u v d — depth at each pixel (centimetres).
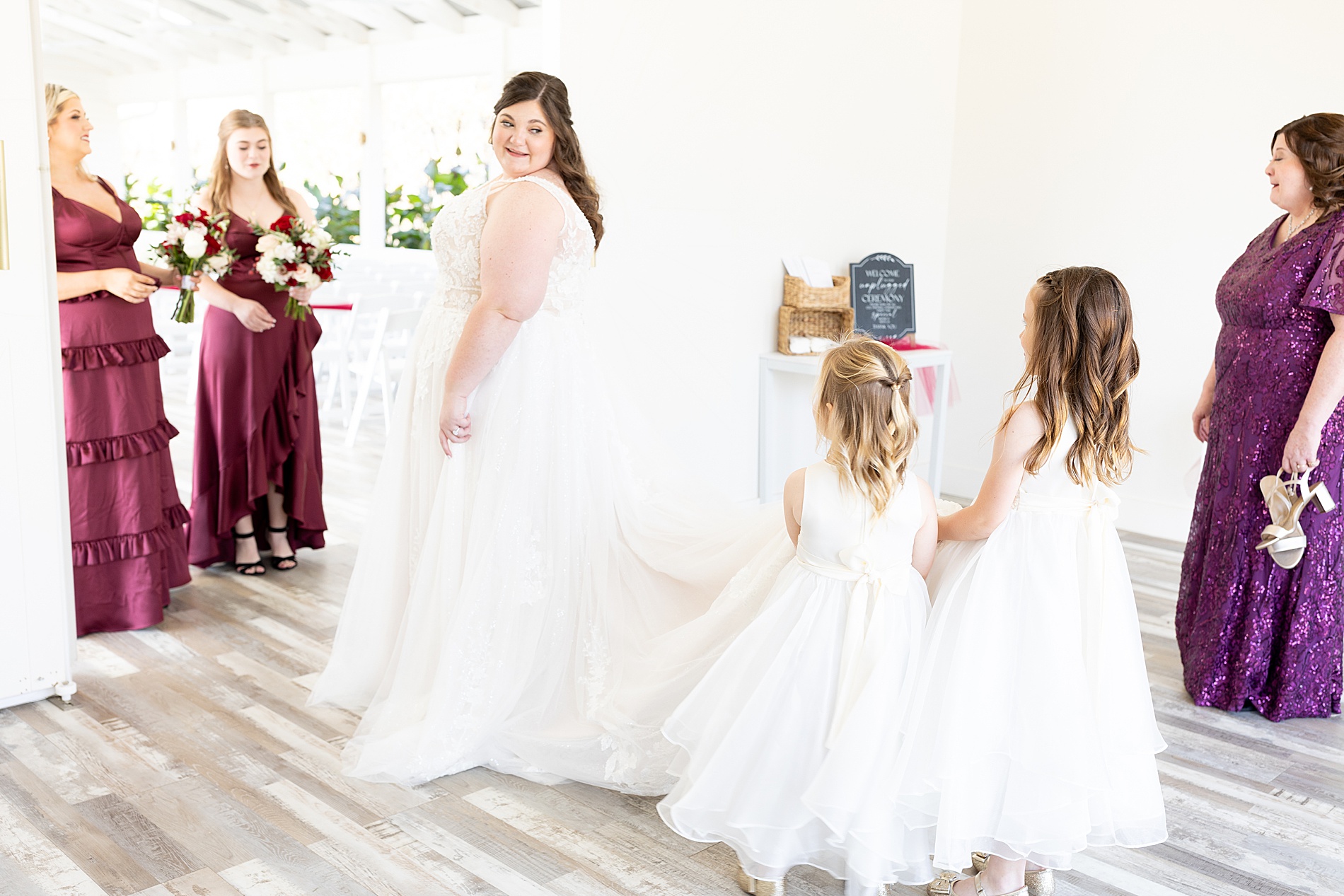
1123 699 209
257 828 224
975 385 539
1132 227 475
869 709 196
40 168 259
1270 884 218
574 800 240
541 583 251
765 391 456
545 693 254
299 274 363
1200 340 461
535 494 251
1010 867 204
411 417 269
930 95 514
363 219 934
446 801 238
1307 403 275
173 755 254
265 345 372
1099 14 473
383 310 593
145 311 331
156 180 1209
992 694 198
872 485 200
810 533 206
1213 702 305
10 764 248
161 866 210
